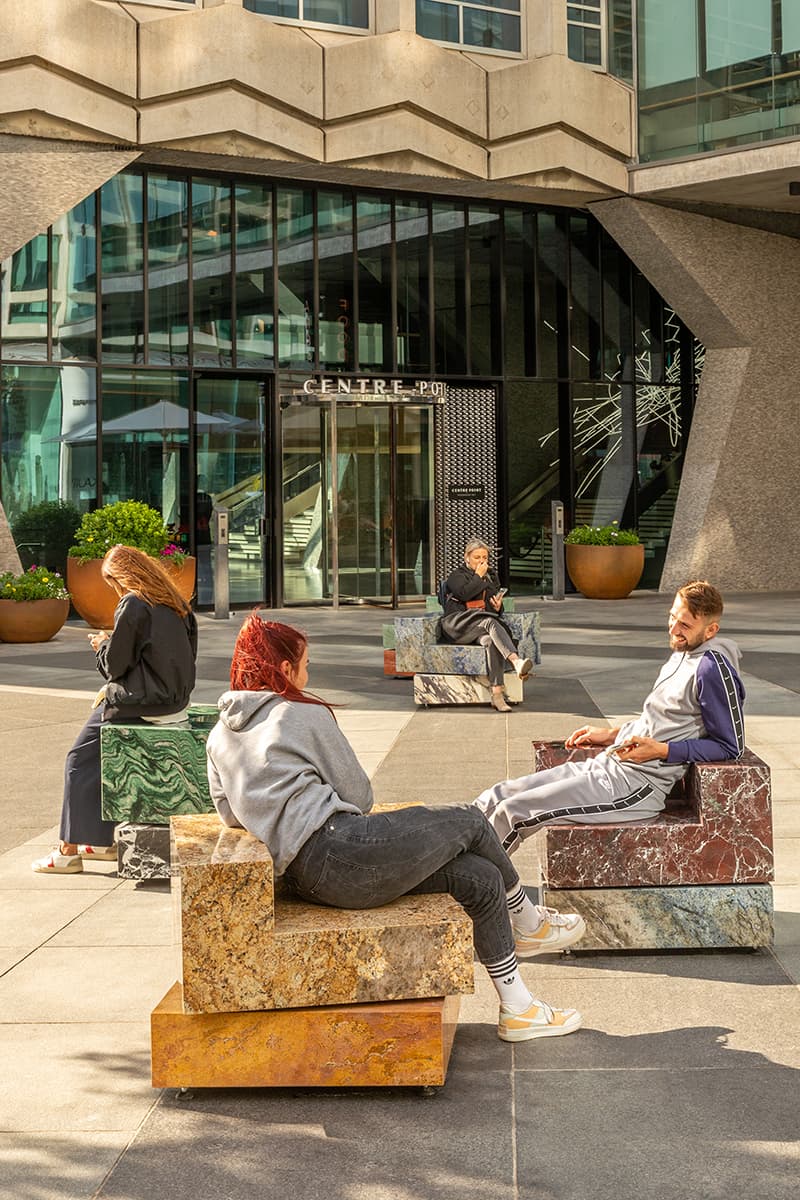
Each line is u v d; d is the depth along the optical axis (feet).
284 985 12.78
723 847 16.65
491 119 70.33
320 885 13.48
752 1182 11.00
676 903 16.66
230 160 65.57
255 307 70.38
